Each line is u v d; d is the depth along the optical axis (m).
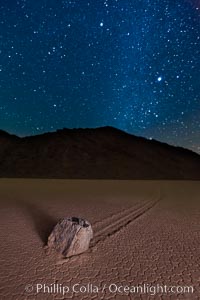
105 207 10.20
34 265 4.35
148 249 5.40
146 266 4.53
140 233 6.58
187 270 4.42
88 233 5.06
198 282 4.01
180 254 5.17
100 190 17.16
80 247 4.89
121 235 6.33
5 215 8.13
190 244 5.82
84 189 17.48
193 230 7.07
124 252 5.16
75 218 5.39
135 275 4.16
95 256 4.88
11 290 3.55
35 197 12.60
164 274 4.24
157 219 8.39
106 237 6.10
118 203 11.41
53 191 15.66
